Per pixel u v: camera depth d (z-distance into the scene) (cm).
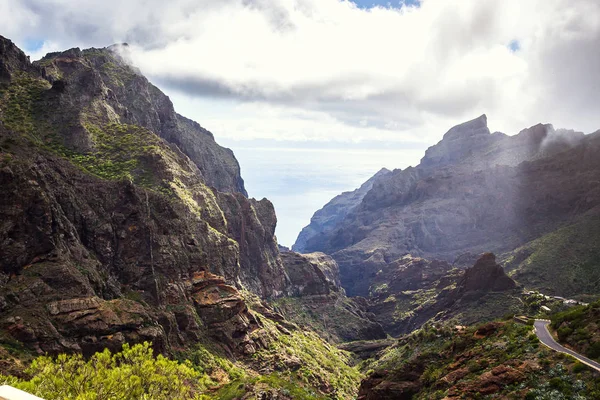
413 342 12681
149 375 5759
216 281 15088
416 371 9762
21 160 10925
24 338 8744
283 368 14425
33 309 9288
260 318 17000
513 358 7756
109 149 16812
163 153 17675
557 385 6569
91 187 13262
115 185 13625
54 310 9488
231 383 10912
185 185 18100
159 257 13588
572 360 6962
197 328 13200
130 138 17625
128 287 12500
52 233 10719
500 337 8875
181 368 6234
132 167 16275
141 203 13650
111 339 9756
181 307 13212
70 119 16625
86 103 18312
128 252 12988
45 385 5212
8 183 9931
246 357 14088
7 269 9588
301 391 11162
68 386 5281
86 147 16288
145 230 13400
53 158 13025
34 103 16438
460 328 12050
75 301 9838
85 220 12462
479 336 9388
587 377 6494
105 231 12700
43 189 11219
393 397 9462
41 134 15575
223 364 12744
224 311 14250
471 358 8744
